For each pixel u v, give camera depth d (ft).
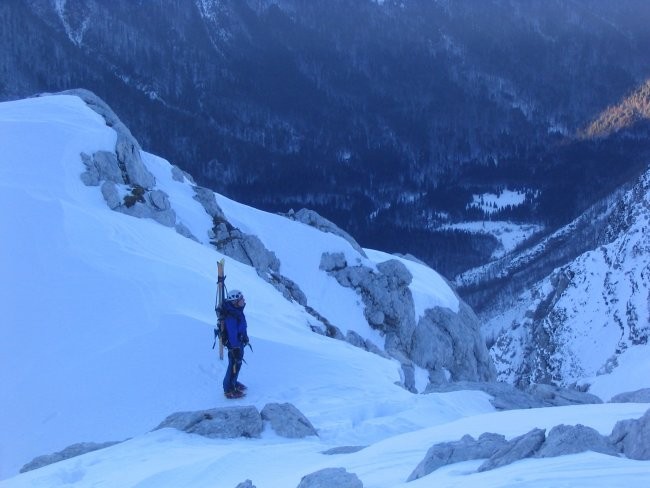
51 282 99.04
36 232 109.29
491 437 37.65
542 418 44.62
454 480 31.50
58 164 142.31
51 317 92.38
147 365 81.97
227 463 43.47
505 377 479.82
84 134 152.66
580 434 33.65
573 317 462.19
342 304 181.88
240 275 128.47
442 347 186.19
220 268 74.49
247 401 73.26
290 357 83.92
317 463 42.39
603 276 472.85
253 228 187.83
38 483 44.93
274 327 100.58
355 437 55.98
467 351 191.31
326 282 184.65
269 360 82.89
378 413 64.39
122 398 77.71
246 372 80.02
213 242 170.91
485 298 576.61
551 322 467.52
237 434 53.88
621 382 396.37
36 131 148.25
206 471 42.39
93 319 92.02
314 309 176.35
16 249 105.50
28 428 75.77
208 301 100.53
